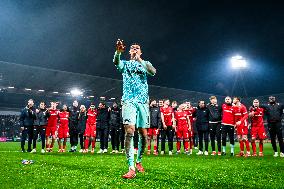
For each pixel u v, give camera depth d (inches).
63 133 546.9
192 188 150.7
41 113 516.4
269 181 175.8
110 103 1401.3
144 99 206.4
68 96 1366.9
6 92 1250.6
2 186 152.7
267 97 1213.1
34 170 216.5
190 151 516.7
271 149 649.0
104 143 521.0
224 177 191.6
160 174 202.7
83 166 251.9
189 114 557.9
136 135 477.4
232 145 461.1
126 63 205.8
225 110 467.5
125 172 209.3
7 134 1193.4
